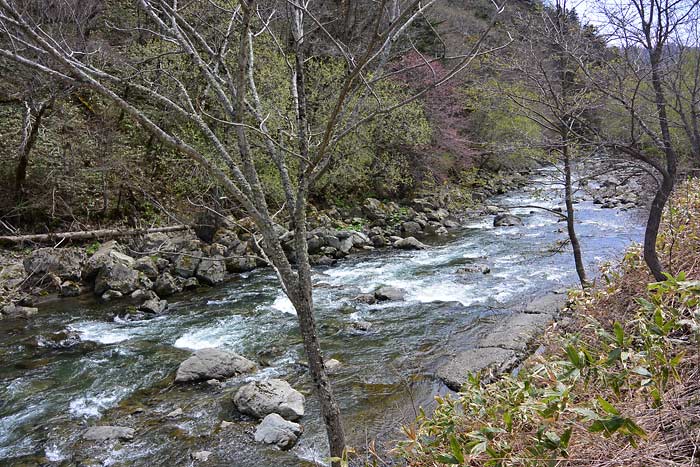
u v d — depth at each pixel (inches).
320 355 143.8
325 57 518.9
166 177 592.7
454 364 275.4
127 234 525.3
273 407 243.1
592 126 219.9
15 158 505.7
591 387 119.4
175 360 309.4
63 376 290.2
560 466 97.7
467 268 480.7
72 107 552.7
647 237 187.3
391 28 110.2
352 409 247.1
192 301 421.1
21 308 389.4
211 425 239.0
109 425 241.0
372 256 561.9
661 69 183.5
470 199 330.0
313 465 207.9
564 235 600.4
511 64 242.7
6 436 233.8
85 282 444.8
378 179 802.8
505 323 324.8
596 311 199.6
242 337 343.0
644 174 224.4
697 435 93.2
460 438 117.3
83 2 359.3
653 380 102.7
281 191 576.4
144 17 514.3
